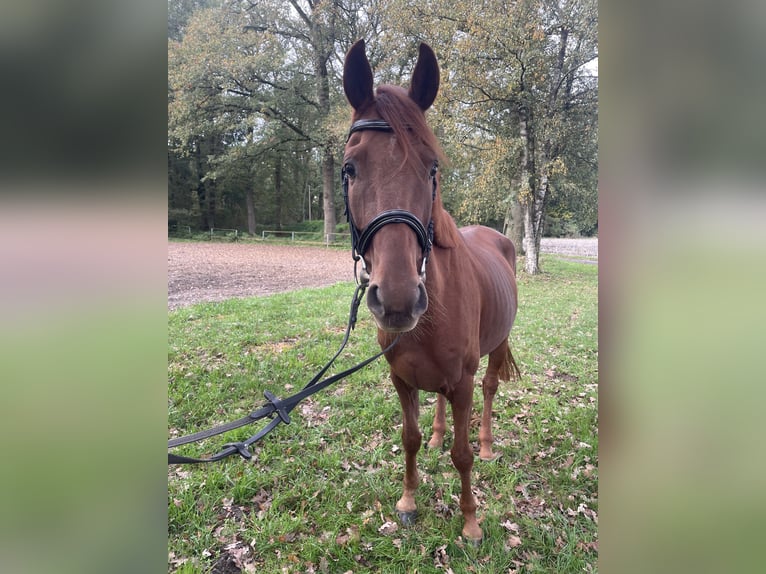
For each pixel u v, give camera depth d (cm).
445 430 337
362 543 236
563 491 270
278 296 859
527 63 1105
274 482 283
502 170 1220
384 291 153
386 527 245
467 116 1209
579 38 1162
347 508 261
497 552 226
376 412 366
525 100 1155
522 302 870
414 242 163
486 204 1345
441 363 204
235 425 206
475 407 384
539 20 1122
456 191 1505
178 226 2684
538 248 1298
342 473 292
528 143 1219
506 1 1113
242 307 749
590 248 1967
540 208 1262
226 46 2084
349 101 185
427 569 218
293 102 2241
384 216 160
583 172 1315
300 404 382
